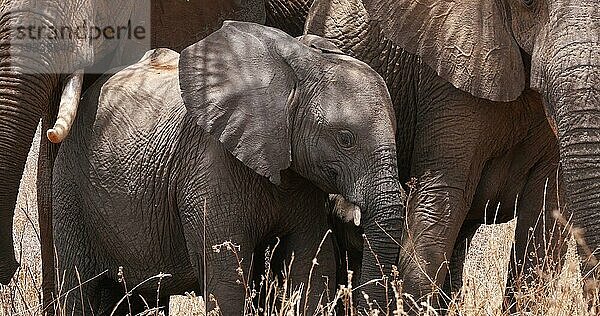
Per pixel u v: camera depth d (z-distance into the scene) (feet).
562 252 42.60
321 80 39.37
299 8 47.78
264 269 41.06
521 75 40.29
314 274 40.50
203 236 39.65
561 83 37.27
